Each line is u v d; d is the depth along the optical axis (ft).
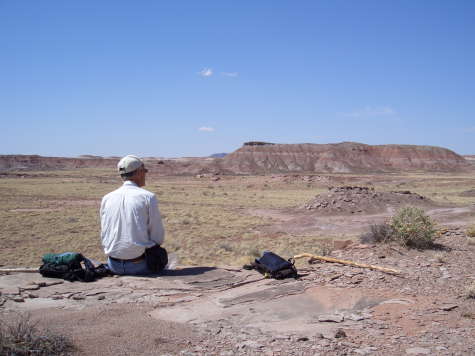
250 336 15.76
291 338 15.58
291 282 23.03
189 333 15.81
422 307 19.51
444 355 14.11
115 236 22.79
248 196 235.20
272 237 97.09
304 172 640.58
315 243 84.07
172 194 249.14
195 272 24.22
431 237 33.68
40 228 110.83
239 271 24.97
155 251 23.08
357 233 96.58
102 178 427.33
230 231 107.24
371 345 15.02
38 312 17.66
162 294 20.54
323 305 19.72
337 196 139.44
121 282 21.98
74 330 15.58
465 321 17.69
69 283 21.81
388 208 129.80
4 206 169.78
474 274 25.40
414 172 649.61
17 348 12.76
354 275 24.66
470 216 110.63
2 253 80.79
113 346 14.19
